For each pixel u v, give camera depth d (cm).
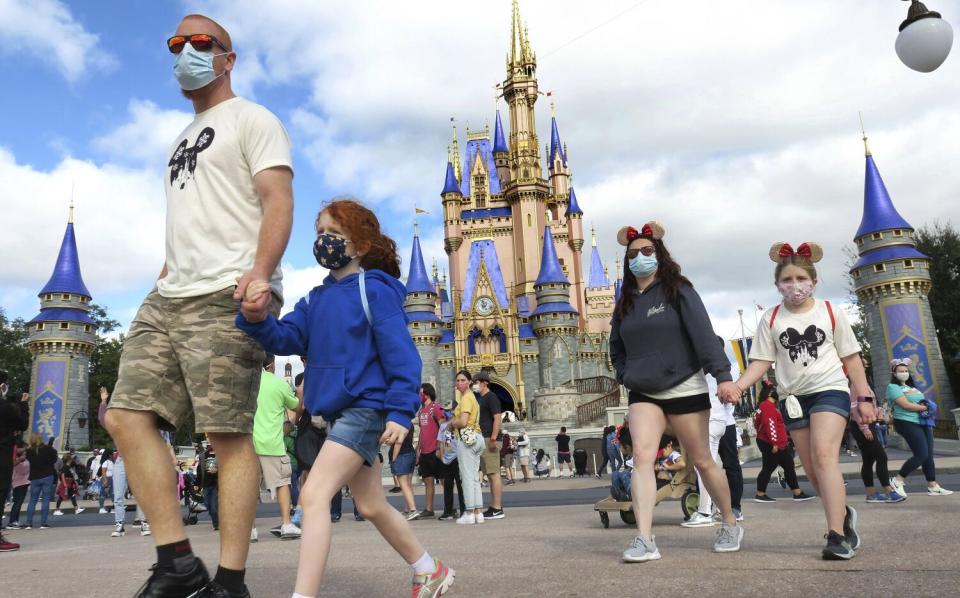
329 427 349
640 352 561
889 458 2539
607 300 10225
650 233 565
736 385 541
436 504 1816
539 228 8900
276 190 365
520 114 9231
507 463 2911
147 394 360
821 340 554
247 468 359
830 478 509
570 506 1377
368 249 367
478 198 9181
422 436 1279
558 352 7631
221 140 377
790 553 537
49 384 6219
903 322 4753
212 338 355
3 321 8194
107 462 2702
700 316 549
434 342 8031
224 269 363
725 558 525
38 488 1625
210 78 395
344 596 427
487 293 8638
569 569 506
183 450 4081
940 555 489
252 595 450
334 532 989
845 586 393
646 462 548
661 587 415
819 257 579
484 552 642
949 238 5359
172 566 344
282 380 1027
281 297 389
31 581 569
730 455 890
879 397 4862
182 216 375
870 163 5216
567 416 5412
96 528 1495
